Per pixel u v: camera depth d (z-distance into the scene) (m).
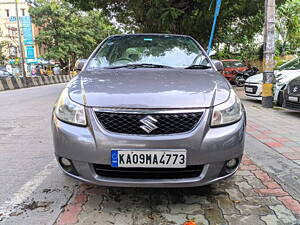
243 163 3.12
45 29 31.88
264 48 6.77
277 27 21.62
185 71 2.68
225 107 2.07
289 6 20.44
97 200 2.33
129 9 11.38
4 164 3.16
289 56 20.36
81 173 2.02
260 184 2.60
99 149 1.93
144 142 1.90
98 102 2.01
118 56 3.09
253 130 4.59
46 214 2.12
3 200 2.34
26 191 2.49
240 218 2.05
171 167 1.92
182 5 9.54
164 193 2.45
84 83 2.32
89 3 10.74
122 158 1.92
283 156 3.34
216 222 2.00
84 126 2.00
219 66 3.14
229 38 21.00
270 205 2.23
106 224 1.98
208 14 9.28
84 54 37.22
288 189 2.50
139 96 2.03
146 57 3.07
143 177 1.99
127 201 2.31
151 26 10.33
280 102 6.80
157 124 1.93
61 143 2.05
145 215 2.10
